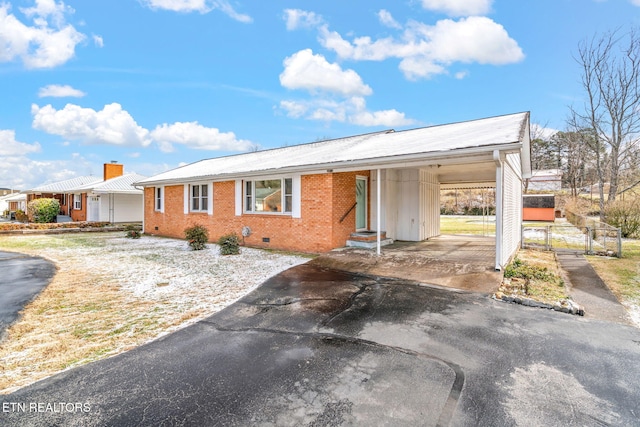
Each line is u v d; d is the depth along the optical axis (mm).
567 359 3518
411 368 3316
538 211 27156
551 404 2727
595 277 7820
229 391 2922
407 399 2795
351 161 8828
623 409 2664
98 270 8273
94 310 5191
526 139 9797
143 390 2943
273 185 11961
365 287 6363
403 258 8805
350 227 11289
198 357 3582
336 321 4629
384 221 12250
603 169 23047
